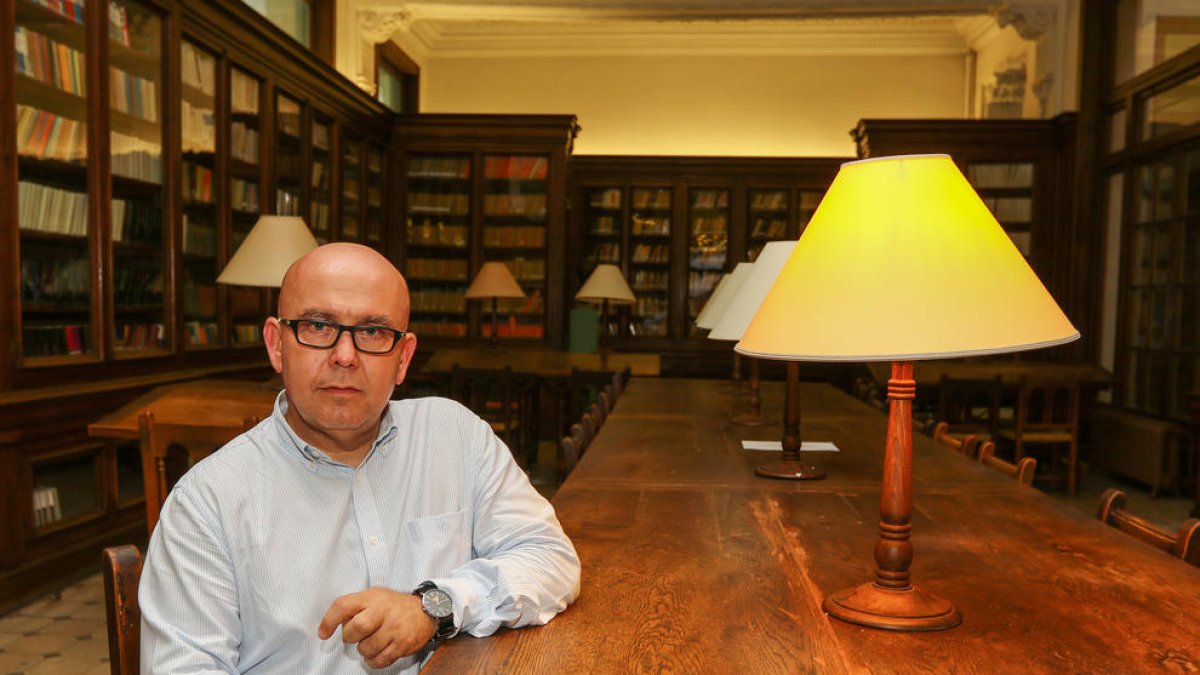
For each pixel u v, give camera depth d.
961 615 1.43
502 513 1.53
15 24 3.86
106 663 3.27
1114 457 7.41
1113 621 1.42
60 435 4.10
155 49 4.94
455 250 9.44
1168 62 7.08
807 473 2.69
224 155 5.65
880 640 1.34
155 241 4.98
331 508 1.38
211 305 5.61
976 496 2.43
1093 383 7.38
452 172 9.37
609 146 10.79
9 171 3.83
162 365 5.00
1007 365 7.82
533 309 9.45
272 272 4.17
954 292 1.26
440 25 10.45
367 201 8.56
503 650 1.30
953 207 1.32
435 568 1.44
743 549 1.88
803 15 8.38
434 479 1.48
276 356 1.42
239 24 5.76
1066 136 8.53
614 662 1.25
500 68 10.81
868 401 5.79
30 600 3.91
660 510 2.26
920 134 9.09
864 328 1.26
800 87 10.65
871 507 2.31
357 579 1.38
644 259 10.48
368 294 1.34
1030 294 1.28
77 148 4.29
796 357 1.29
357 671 1.34
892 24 10.23
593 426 3.82
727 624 1.41
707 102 10.70
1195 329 6.73
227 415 2.95
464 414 1.58
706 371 10.33
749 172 10.20
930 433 4.18
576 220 10.41
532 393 7.65
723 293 4.46
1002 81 9.48
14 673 3.17
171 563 1.29
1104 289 8.30
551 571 1.45
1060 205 8.77
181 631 1.26
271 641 1.32
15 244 3.87
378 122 8.80
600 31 10.55
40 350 4.06
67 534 4.17
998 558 1.80
